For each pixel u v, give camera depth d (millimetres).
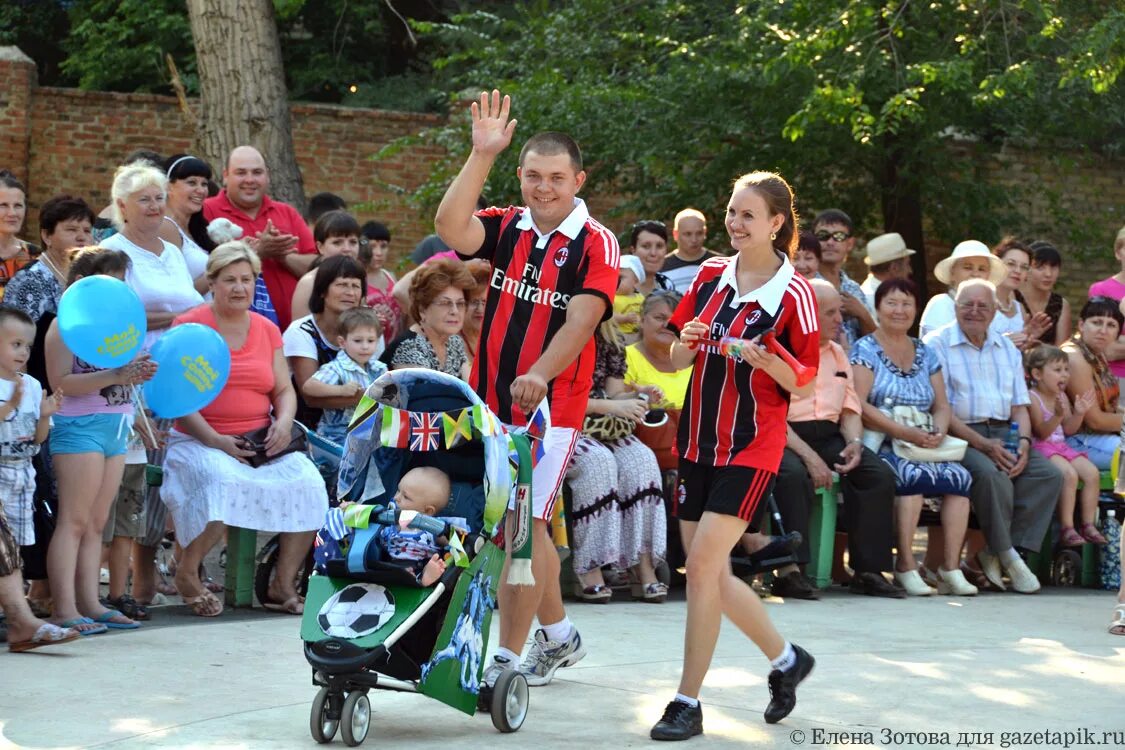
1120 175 17859
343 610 5180
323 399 8477
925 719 5684
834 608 8820
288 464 8125
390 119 17750
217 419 8078
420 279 8242
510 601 5871
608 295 5742
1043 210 17703
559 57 16484
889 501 9547
